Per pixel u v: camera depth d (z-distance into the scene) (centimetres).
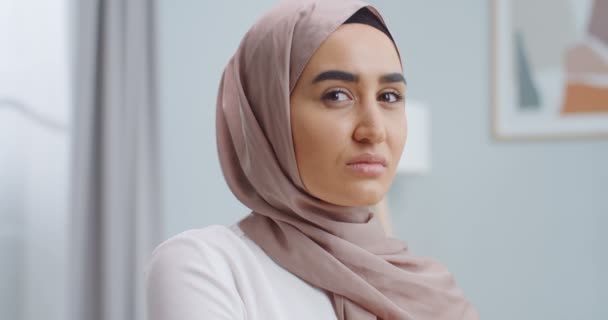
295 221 84
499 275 283
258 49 85
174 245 80
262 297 79
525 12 286
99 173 225
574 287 284
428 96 285
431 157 284
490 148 285
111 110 223
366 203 78
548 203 284
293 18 81
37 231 225
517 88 285
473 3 287
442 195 284
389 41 81
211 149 261
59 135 229
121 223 225
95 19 223
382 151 77
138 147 229
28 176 225
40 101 227
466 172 284
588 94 284
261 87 85
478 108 286
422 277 86
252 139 86
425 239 283
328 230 84
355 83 77
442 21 286
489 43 287
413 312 84
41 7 228
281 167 84
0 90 221
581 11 284
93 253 224
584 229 285
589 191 285
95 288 224
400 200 283
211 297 75
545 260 284
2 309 219
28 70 225
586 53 284
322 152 77
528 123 284
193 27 259
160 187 234
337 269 80
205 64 261
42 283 225
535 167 285
